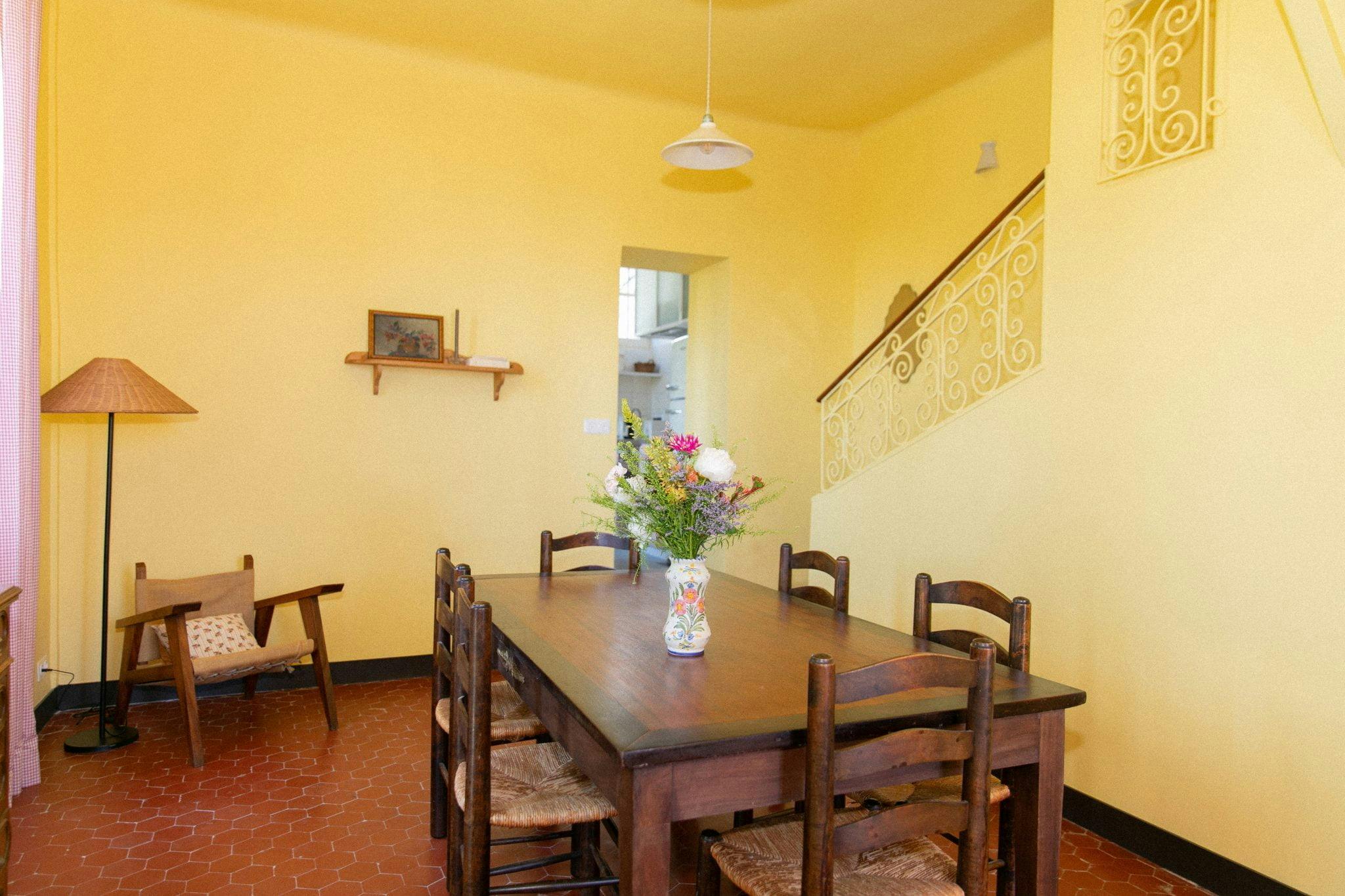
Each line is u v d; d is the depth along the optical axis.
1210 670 2.47
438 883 2.42
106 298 3.84
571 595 2.81
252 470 4.11
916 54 4.33
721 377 5.34
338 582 4.17
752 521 5.34
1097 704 2.81
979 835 1.57
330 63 4.22
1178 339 2.59
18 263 2.81
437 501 4.48
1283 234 2.30
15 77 2.80
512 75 4.59
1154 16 2.74
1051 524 3.02
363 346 4.30
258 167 4.09
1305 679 2.23
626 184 4.91
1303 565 2.24
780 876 1.67
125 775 3.13
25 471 2.93
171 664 3.35
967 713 1.59
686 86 4.75
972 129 4.67
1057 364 3.01
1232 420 2.42
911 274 5.11
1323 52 2.04
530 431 4.68
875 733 1.62
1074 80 2.97
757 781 1.55
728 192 5.20
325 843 2.63
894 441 4.29
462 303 4.51
